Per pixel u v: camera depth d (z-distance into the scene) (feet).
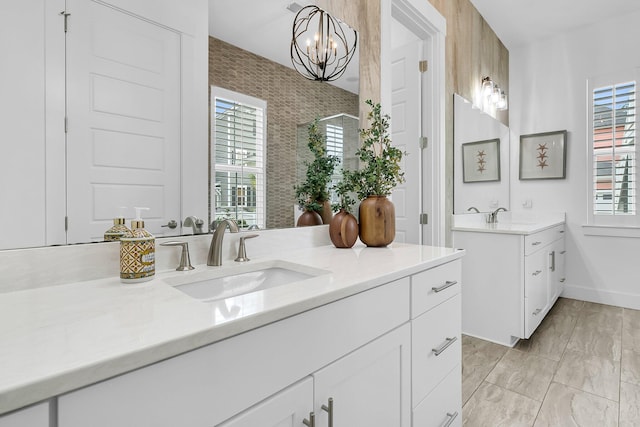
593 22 10.35
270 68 4.32
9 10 2.45
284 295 2.37
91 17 2.84
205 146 3.66
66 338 1.65
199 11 3.60
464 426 4.86
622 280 10.11
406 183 8.18
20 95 2.50
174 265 3.33
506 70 11.97
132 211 3.10
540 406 5.30
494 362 6.79
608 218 10.31
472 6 9.53
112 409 1.48
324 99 5.01
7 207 2.46
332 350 2.54
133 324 1.83
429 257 3.92
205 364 1.79
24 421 1.28
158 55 3.28
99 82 2.89
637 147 9.79
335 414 2.57
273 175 4.37
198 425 1.76
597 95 10.43
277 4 4.40
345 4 5.34
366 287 2.80
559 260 10.39
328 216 5.11
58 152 2.68
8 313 2.02
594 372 6.27
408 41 8.06
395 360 3.20
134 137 3.11
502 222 11.23
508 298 7.59
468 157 9.33
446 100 8.19
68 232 2.73
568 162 10.98
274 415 2.12
